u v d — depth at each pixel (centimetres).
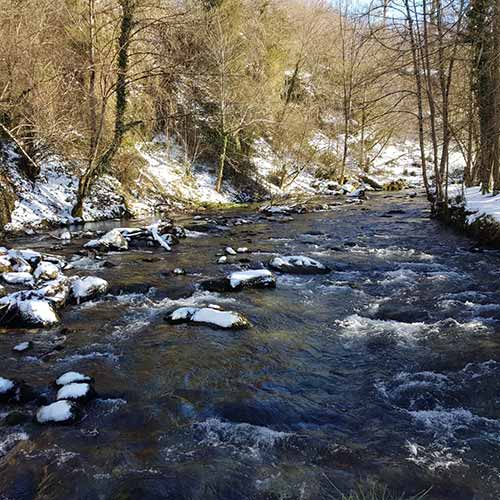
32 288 943
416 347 678
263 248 1405
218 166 2692
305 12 3831
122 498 378
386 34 1948
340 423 491
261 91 2778
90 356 653
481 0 1565
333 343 700
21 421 489
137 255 1291
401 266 1168
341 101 3606
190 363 631
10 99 1683
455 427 479
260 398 540
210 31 2470
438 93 2169
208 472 409
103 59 1814
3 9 1669
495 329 733
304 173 3378
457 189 2231
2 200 1622
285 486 392
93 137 1817
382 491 384
